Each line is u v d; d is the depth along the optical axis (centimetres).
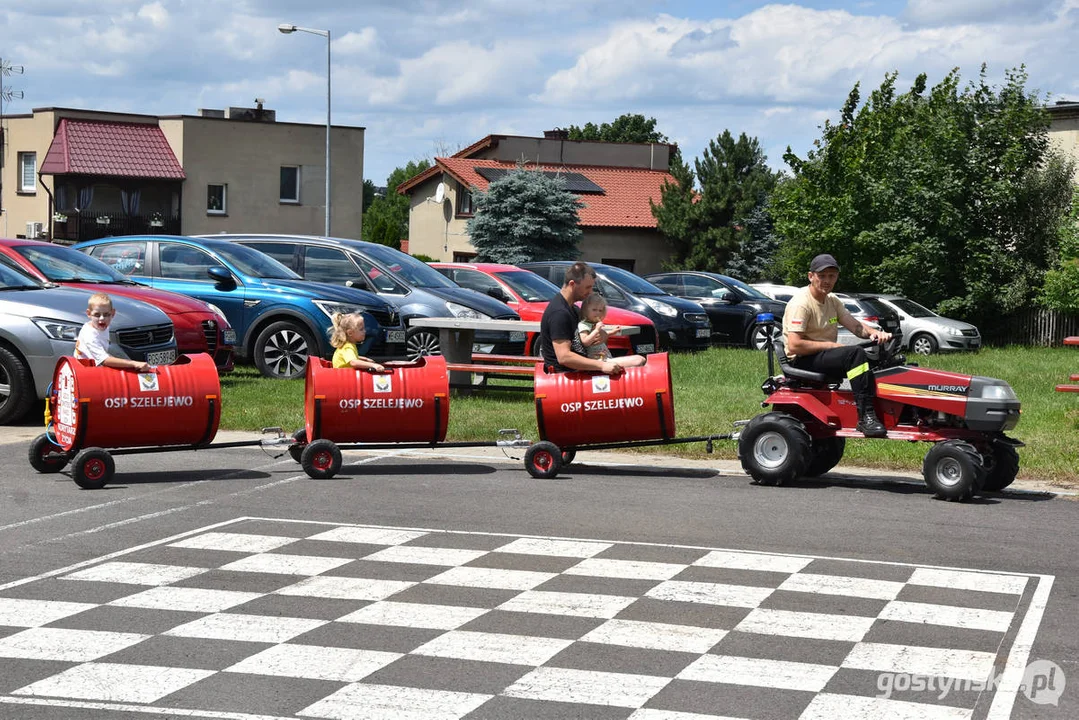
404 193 5972
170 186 4772
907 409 1008
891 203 3391
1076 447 1206
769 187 5269
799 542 819
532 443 1073
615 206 5512
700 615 646
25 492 974
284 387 1605
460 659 573
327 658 574
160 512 903
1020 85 3438
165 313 1455
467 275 2119
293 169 4994
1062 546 813
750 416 1402
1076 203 3122
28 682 541
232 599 674
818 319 1023
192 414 1027
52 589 693
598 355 1116
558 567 748
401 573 732
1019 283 3309
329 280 1906
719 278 2739
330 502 948
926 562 765
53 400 1045
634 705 513
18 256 1520
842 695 525
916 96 3622
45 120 4781
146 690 530
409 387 1073
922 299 3397
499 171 5450
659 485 1037
